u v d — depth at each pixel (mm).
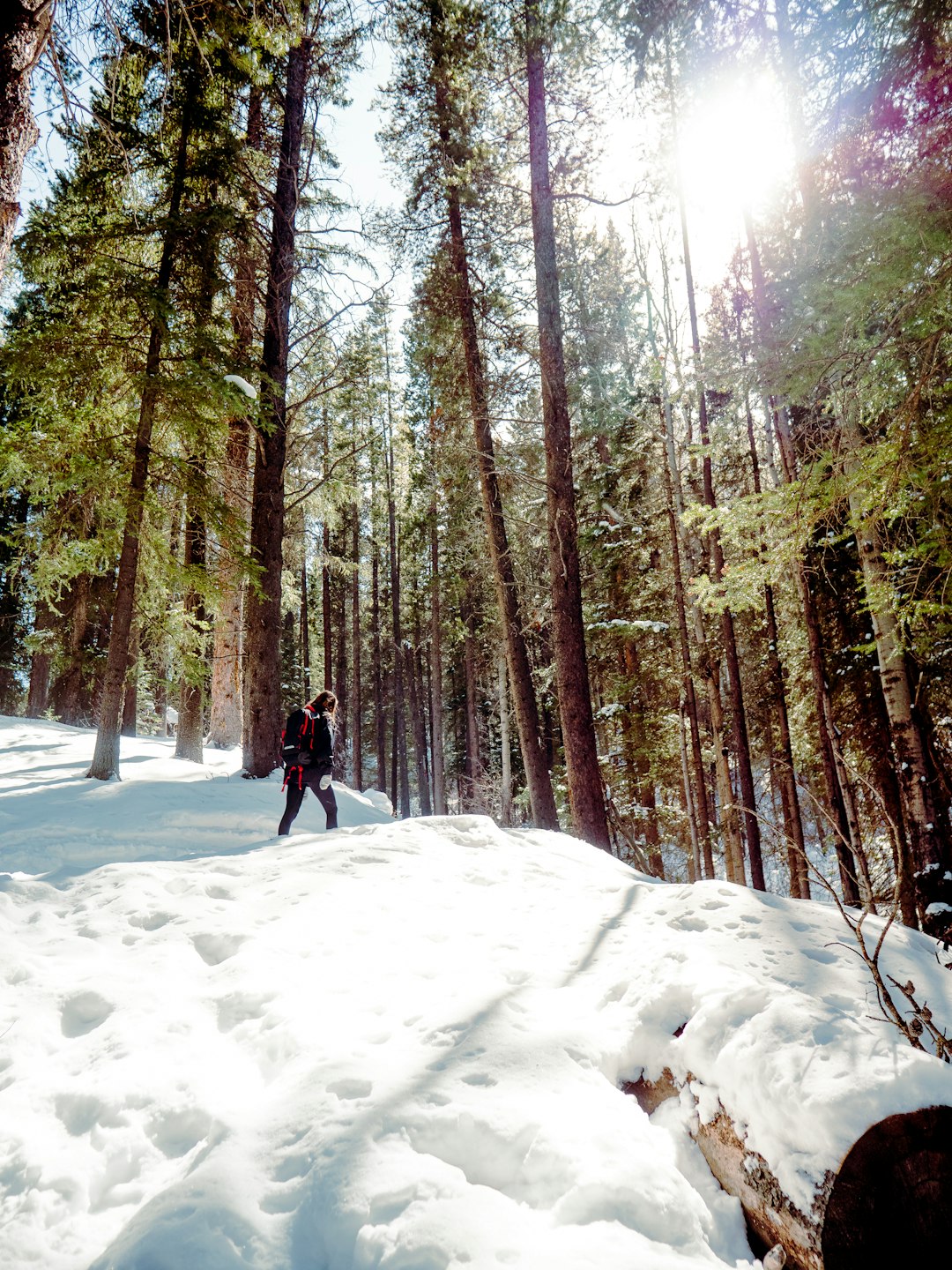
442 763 24469
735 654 12500
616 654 17781
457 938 4070
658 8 6180
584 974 3498
